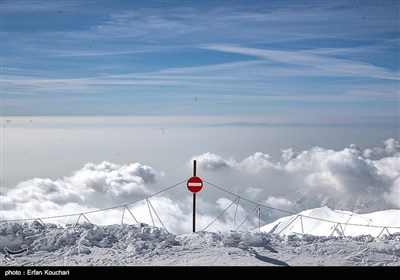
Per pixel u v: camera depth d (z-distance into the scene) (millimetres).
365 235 17766
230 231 17047
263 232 17688
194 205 17484
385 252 15531
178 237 16688
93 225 17359
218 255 14742
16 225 16547
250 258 14508
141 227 17234
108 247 15734
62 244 15766
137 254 14938
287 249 15719
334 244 16219
